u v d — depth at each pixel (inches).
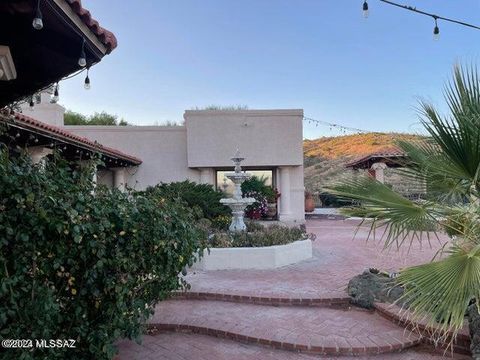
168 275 187.6
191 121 772.6
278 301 286.0
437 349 217.5
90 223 148.3
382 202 185.5
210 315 265.7
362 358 210.7
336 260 422.0
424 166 189.5
